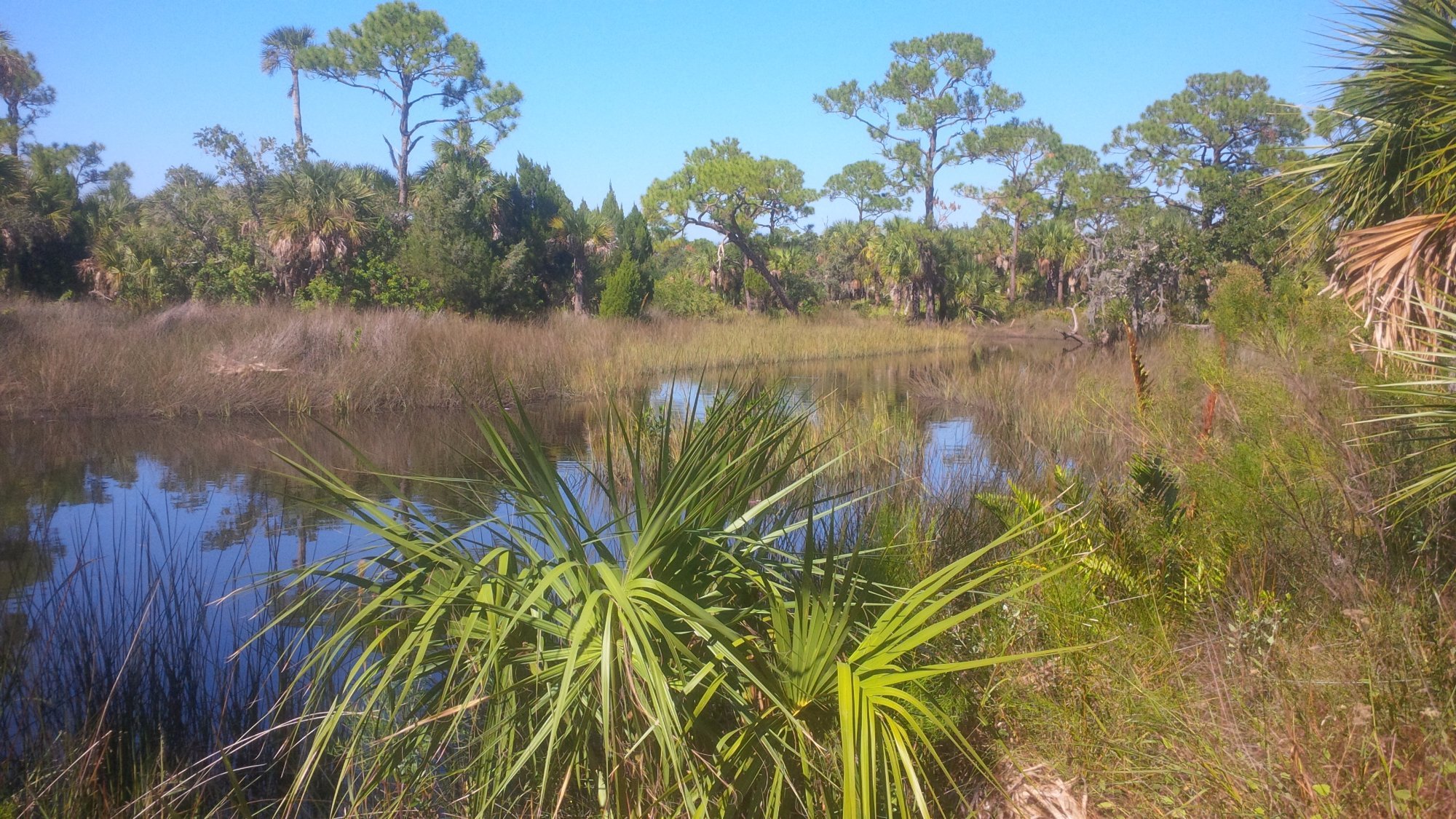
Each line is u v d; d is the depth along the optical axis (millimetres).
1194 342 11938
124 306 22734
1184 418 7012
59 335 15633
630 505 5836
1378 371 4855
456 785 3307
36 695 4023
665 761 2705
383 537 3152
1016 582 3889
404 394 15344
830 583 2891
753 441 3393
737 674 2896
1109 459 8750
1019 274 48688
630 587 2783
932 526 5105
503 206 30562
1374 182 4910
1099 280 25969
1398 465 4320
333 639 3064
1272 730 2949
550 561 3084
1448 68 4395
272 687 4191
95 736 3574
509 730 2846
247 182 26938
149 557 5645
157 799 3355
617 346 22641
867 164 51156
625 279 31188
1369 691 2896
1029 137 48719
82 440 12031
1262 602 3713
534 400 16203
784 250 44812
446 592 2859
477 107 40969
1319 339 7145
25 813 3270
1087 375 14586
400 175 39594
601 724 2770
